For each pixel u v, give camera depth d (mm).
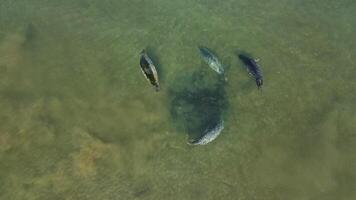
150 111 6941
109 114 6883
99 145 6617
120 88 7094
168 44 7480
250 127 6891
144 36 7539
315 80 7336
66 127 6734
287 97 7168
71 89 7027
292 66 7430
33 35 7445
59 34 7496
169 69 7277
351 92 7285
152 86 7105
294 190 6430
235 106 7043
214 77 7250
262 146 6758
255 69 7035
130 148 6641
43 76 7109
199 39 7559
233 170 6570
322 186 6457
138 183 6398
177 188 6391
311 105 7125
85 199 6246
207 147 6707
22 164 6434
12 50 7277
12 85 7008
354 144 6812
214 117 6918
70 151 6570
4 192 6219
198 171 6535
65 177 6383
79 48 7387
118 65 7277
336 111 7074
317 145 6773
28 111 6820
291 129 6910
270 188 6449
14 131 6656
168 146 6695
